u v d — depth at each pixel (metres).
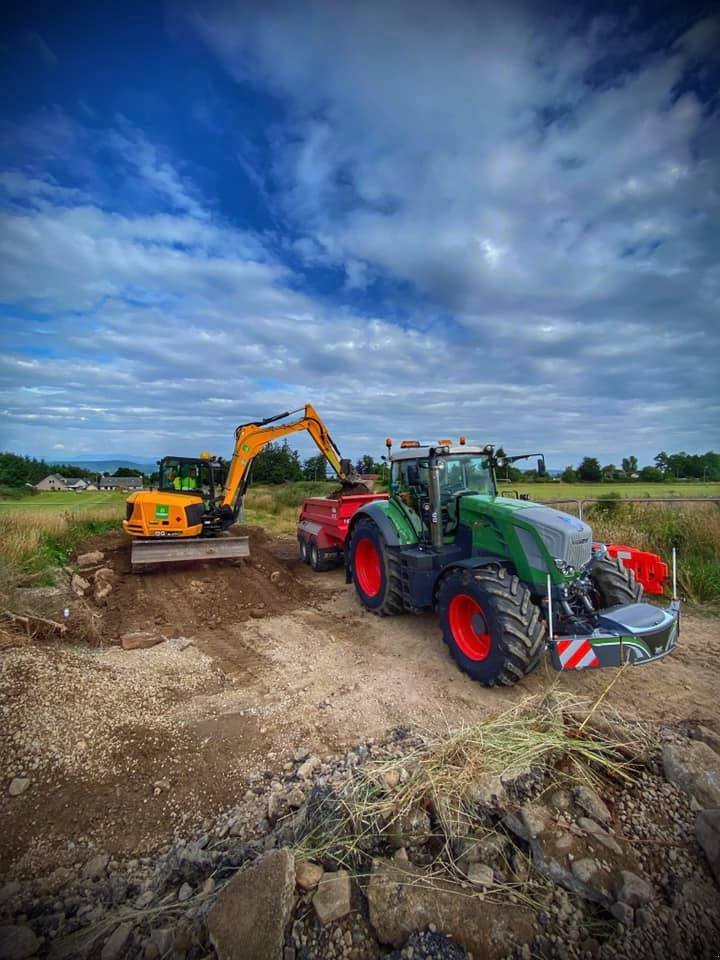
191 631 6.10
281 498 22.14
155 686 4.35
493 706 3.91
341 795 2.78
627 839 2.40
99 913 2.23
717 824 2.29
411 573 5.42
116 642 5.66
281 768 3.24
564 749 3.05
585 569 4.37
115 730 3.57
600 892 2.11
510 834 2.48
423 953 1.91
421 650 5.20
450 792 2.70
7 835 2.66
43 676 3.97
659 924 1.99
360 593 6.75
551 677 4.39
